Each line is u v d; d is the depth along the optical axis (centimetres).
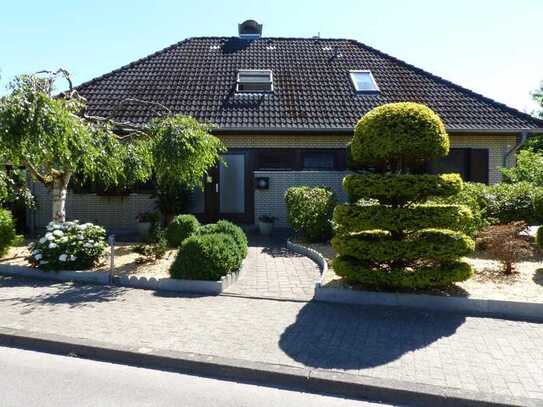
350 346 500
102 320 577
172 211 1374
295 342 509
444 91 1545
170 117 1003
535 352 488
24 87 775
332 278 756
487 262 866
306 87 1545
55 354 500
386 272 664
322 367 445
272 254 1025
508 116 1418
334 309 635
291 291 721
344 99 1488
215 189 1441
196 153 928
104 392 408
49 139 745
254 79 1576
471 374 434
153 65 1658
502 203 1043
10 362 477
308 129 1341
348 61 1722
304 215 1102
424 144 636
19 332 530
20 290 725
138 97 1482
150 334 528
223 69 1641
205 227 934
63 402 387
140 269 830
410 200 682
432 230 698
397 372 437
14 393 404
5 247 934
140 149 1018
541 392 399
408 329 557
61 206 946
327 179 1397
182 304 653
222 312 616
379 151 652
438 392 398
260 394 412
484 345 507
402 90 1547
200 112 1409
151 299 679
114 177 966
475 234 938
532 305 604
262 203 1408
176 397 401
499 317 605
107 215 1434
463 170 1431
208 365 454
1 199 1062
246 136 1418
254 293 709
